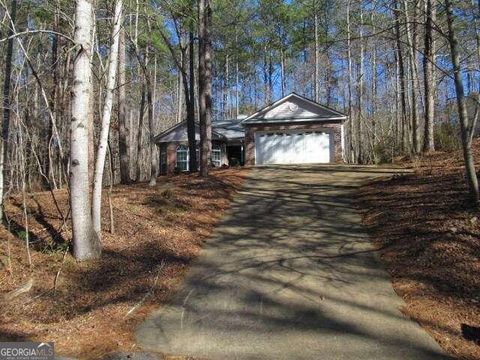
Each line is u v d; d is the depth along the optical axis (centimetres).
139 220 1005
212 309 647
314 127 2325
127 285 717
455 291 677
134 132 3962
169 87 3916
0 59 1114
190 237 980
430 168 1423
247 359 500
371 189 1345
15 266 725
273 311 639
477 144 1669
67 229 876
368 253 872
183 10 1683
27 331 539
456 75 892
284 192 1438
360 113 2991
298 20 3294
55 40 1599
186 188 1408
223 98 4681
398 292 702
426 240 848
